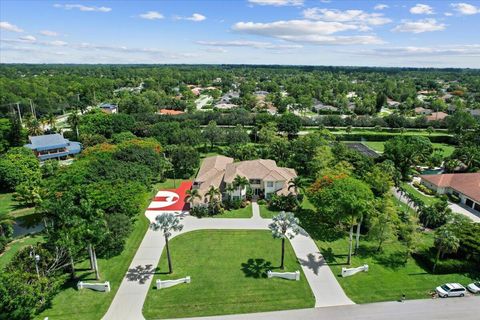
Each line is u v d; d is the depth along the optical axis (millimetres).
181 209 54906
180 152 71500
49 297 31359
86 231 33250
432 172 76375
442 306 32719
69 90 175250
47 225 37562
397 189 64062
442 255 40000
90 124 94812
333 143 85375
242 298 33375
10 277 28219
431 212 49469
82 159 61812
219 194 53656
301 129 114625
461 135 100125
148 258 40469
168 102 151375
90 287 34469
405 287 35594
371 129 117625
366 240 45656
